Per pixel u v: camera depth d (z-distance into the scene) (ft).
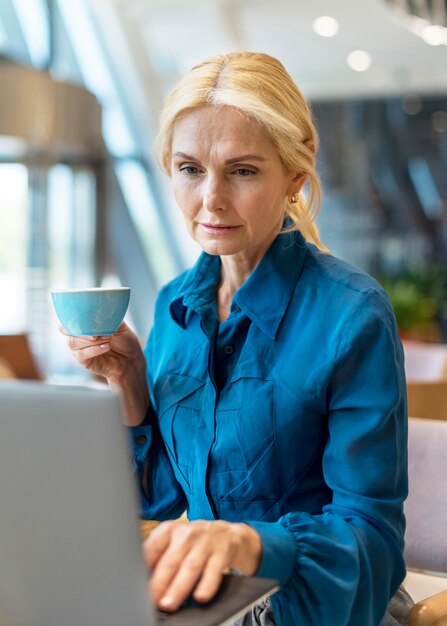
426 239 39.37
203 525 3.66
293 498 4.75
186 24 33.42
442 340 37.91
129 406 5.47
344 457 4.50
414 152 39.63
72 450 2.90
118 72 34.04
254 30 34.86
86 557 3.00
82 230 29.35
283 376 4.69
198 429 4.96
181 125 4.64
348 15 32.22
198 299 5.17
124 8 32.89
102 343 4.98
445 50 36.40
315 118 6.69
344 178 40.01
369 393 4.52
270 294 4.87
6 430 2.95
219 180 4.59
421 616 4.48
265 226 4.71
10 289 26.40
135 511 2.92
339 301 4.70
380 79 39.55
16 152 25.50
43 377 17.01
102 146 23.95
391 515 4.46
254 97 4.47
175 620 3.30
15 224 26.11
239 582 3.63
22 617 3.14
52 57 31.01
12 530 3.04
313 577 3.91
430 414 10.59
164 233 35.45
